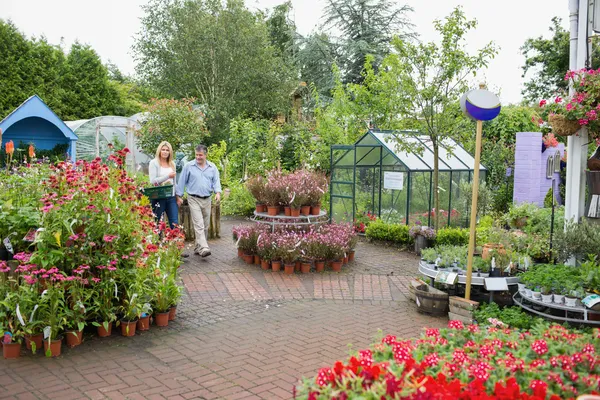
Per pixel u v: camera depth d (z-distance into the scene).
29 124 18.53
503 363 2.68
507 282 5.60
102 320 4.73
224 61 23.36
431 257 6.46
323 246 7.57
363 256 8.98
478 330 3.62
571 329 4.41
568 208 6.49
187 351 4.39
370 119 15.66
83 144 19.34
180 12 23.50
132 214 5.00
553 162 14.73
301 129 16.56
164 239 5.35
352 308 5.89
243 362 4.16
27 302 4.12
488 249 6.12
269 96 24.73
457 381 2.22
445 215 11.18
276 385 3.72
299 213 8.22
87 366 3.99
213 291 6.37
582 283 4.99
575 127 6.07
